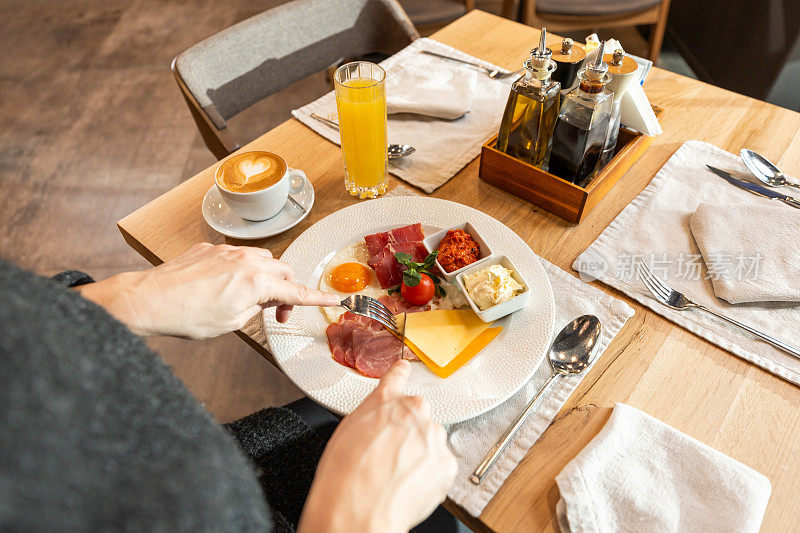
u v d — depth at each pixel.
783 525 0.64
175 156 2.79
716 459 0.68
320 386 0.77
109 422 0.35
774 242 0.92
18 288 0.37
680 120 1.24
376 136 1.01
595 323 0.85
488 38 1.52
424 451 0.57
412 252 0.94
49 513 0.30
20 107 3.09
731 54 2.38
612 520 0.64
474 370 0.79
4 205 2.55
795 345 0.81
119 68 3.36
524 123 1.00
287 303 0.81
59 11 3.84
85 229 2.45
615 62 0.99
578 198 1.00
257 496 0.41
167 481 0.34
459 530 0.97
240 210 0.99
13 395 0.31
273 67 1.54
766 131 1.20
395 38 1.69
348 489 0.54
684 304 0.88
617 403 0.75
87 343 0.38
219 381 1.93
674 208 1.04
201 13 3.81
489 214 1.06
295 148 1.22
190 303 0.72
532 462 0.71
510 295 0.83
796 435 0.73
